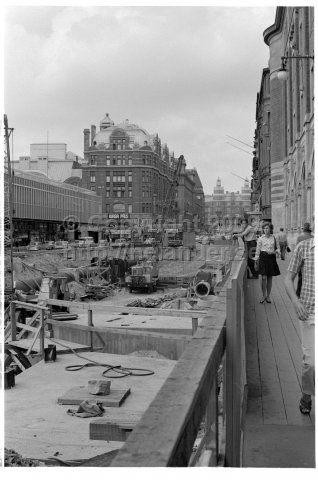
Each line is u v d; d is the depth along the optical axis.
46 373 12.98
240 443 4.42
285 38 41.56
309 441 4.78
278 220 46.78
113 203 167.75
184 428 2.05
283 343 8.67
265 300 12.95
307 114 27.64
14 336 16.84
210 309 4.60
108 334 15.62
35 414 9.69
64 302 16.75
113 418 9.07
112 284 47.72
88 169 168.50
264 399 5.98
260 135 74.06
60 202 97.88
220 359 3.62
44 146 170.75
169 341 14.78
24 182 78.56
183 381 2.51
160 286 45.75
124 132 169.12
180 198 198.88
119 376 12.59
